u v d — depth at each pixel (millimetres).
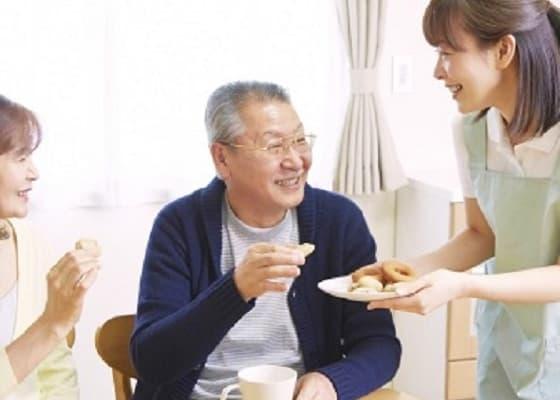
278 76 3375
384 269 1854
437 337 3303
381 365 1953
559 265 1874
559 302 1900
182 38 3225
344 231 2105
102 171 3213
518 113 1792
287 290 1980
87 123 3166
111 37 3133
